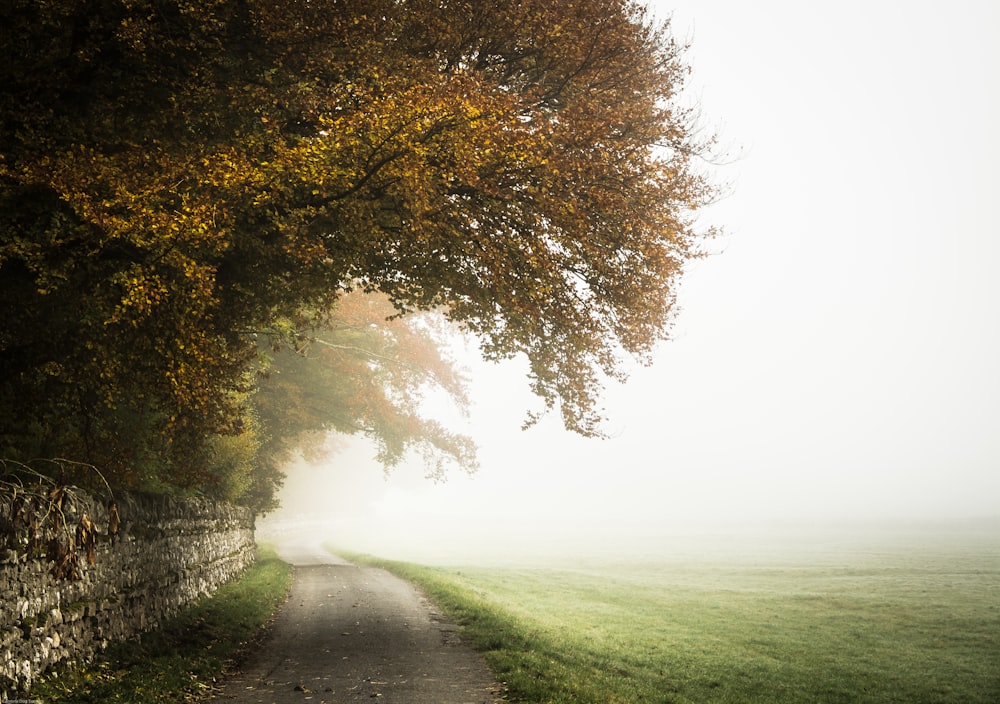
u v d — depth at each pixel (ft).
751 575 156.56
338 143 35.22
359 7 40.29
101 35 36.88
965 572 153.99
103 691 29.40
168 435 43.93
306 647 46.24
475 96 37.45
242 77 40.75
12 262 36.35
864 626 92.22
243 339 49.37
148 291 32.17
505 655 42.83
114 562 38.32
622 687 44.88
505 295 42.34
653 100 49.73
